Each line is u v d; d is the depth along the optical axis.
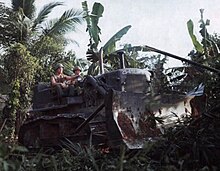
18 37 17.41
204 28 10.09
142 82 6.96
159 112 5.86
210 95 4.35
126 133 5.02
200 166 3.38
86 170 3.05
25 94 13.23
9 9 17.66
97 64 13.14
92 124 6.21
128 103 5.34
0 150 2.42
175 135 3.68
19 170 2.51
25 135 7.50
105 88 6.82
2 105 13.32
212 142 3.56
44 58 16.73
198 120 3.85
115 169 2.71
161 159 3.31
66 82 8.02
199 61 5.95
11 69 14.26
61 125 6.79
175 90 6.25
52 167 2.81
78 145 3.91
